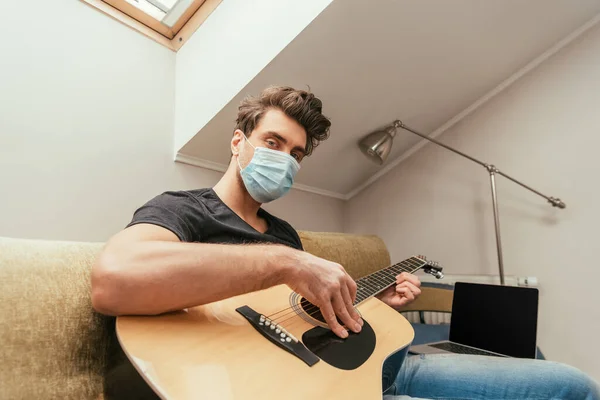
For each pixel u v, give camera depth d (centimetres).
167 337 49
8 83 102
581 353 153
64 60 117
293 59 128
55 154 110
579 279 158
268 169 91
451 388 78
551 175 170
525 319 114
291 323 63
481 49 159
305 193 212
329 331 63
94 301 49
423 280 196
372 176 235
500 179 186
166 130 147
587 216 159
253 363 48
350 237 169
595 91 163
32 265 56
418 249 211
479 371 78
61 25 118
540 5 146
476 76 177
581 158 163
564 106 171
